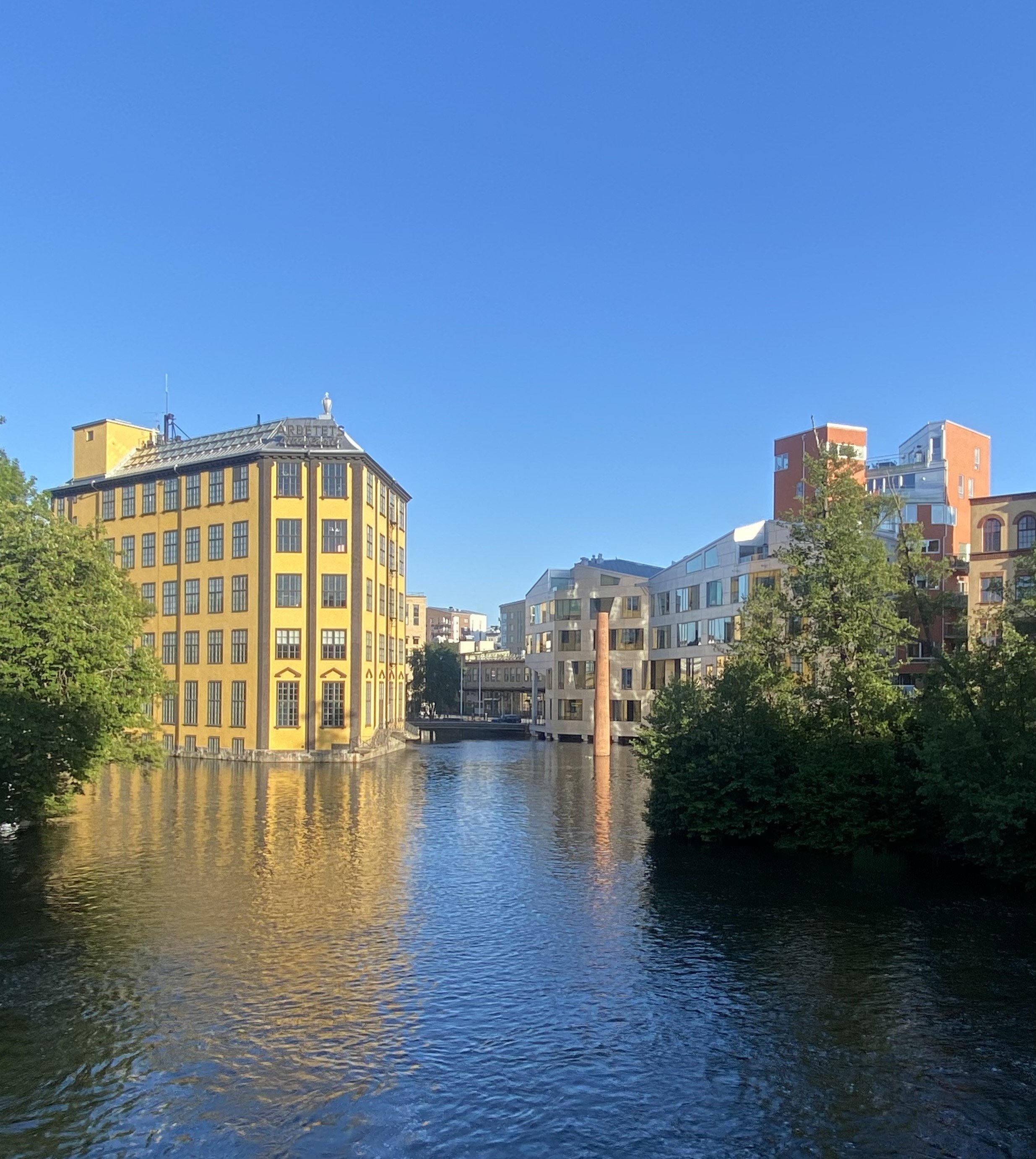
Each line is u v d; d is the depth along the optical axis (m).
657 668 106.44
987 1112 16.47
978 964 24.14
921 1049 18.97
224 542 84.88
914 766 37.81
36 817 42.94
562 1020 20.44
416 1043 19.17
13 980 22.53
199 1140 15.41
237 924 27.44
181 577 87.62
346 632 82.50
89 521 94.38
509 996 21.86
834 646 41.25
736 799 41.19
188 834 42.66
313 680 82.00
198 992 21.78
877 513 43.97
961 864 35.81
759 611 43.94
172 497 89.00
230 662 83.94
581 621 114.25
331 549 82.69
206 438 92.75
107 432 94.69
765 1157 15.09
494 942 26.00
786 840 39.59
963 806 32.38
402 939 26.16
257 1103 16.62
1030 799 29.48
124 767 68.81
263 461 82.31
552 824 46.69
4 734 33.28
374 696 89.56
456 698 152.62
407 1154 15.06
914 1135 15.72
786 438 94.12
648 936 26.66
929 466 92.31
